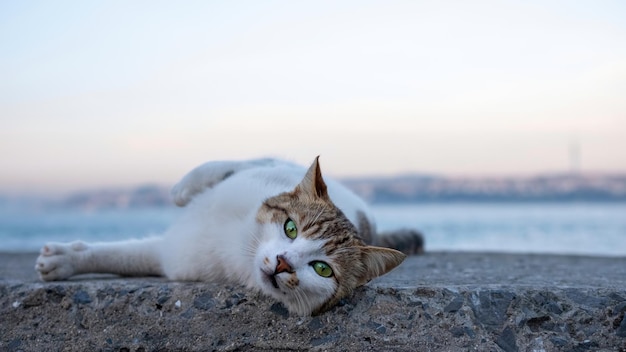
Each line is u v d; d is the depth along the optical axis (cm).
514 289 76
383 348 73
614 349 73
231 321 76
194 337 76
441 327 74
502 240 253
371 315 75
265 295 77
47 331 79
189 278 85
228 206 83
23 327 79
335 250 75
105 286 81
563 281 85
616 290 76
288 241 75
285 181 88
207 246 83
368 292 77
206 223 84
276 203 78
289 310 76
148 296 79
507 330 73
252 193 84
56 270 86
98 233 301
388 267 76
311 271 73
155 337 77
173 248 86
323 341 74
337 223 77
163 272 91
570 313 74
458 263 117
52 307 80
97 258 89
